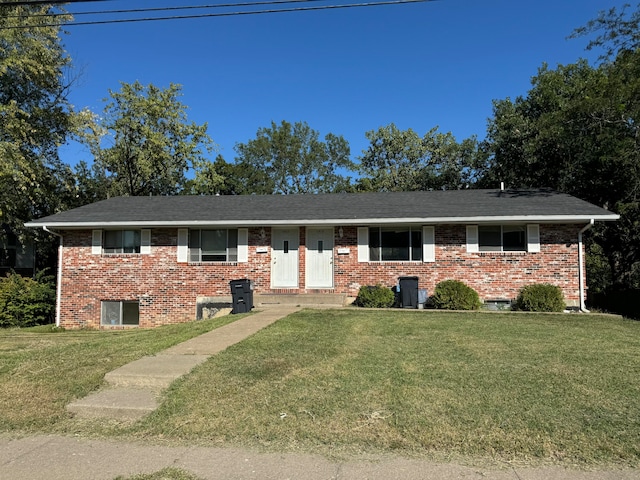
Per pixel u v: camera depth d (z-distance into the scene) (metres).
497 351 7.72
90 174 28.62
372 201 17.03
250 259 15.80
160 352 7.63
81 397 5.68
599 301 18.64
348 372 6.44
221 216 15.80
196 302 15.72
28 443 4.54
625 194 18.66
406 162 35.84
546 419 4.78
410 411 5.02
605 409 5.05
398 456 4.11
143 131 28.05
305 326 10.20
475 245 14.91
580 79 21.16
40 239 22.38
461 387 5.77
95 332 13.33
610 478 3.70
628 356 7.40
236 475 3.81
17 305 16.28
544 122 18.41
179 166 30.36
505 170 24.84
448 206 15.62
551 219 14.09
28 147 20.19
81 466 4.02
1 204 19.16
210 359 7.12
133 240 16.12
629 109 15.53
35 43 19.05
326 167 50.84
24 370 6.94
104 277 15.98
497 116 25.92
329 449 4.27
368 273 15.39
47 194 21.58
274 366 6.74
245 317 11.70
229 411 5.12
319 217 15.20
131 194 29.39
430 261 15.10
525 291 14.00
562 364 6.87
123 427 4.89
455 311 13.29
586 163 19.00
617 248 21.66
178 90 29.70
